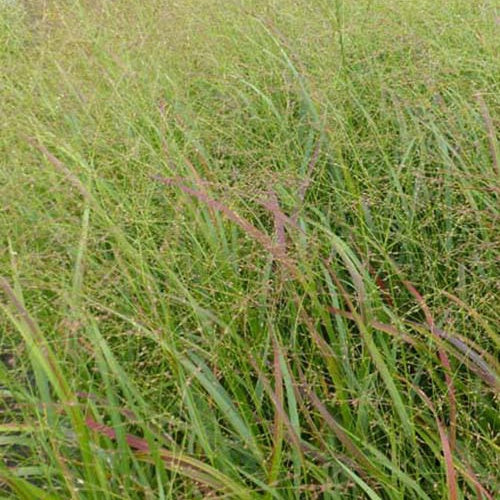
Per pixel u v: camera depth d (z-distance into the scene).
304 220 2.86
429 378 2.48
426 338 2.51
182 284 2.49
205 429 2.19
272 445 2.22
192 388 2.32
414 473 2.14
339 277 2.85
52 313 2.50
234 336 2.30
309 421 2.12
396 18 4.24
